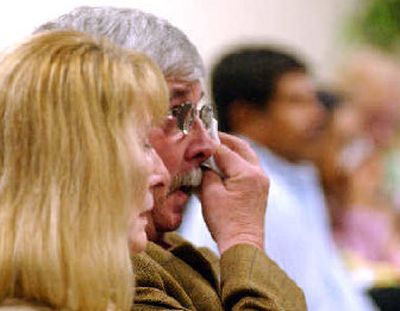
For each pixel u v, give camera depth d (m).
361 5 13.43
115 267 3.57
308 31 13.34
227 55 7.92
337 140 10.08
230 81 7.81
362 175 10.64
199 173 4.64
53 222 3.52
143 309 4.17
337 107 9.86
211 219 4.65
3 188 3.57
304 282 6.90
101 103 3.64
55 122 3.59
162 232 4.62
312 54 13.38
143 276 4.29
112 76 3.67
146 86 3.75
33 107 3.59
